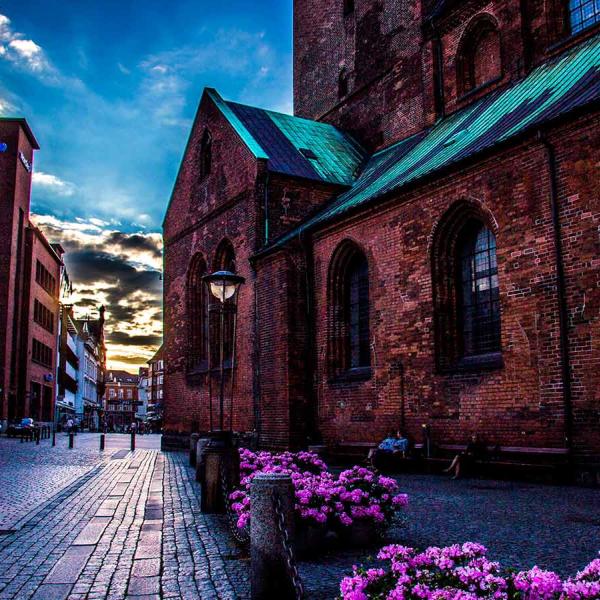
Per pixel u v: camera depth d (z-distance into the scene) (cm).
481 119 1892
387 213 1831
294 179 2386
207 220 2720
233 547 753
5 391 4662
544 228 1371
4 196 4897
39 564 675
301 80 3412
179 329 2922
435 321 1652
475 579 381
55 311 6544
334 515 720
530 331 1381
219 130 2669
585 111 1286
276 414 2100
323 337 2062
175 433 2848
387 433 1759
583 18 1856
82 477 1548
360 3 2973
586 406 1253
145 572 640
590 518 870
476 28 2234
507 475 1379
